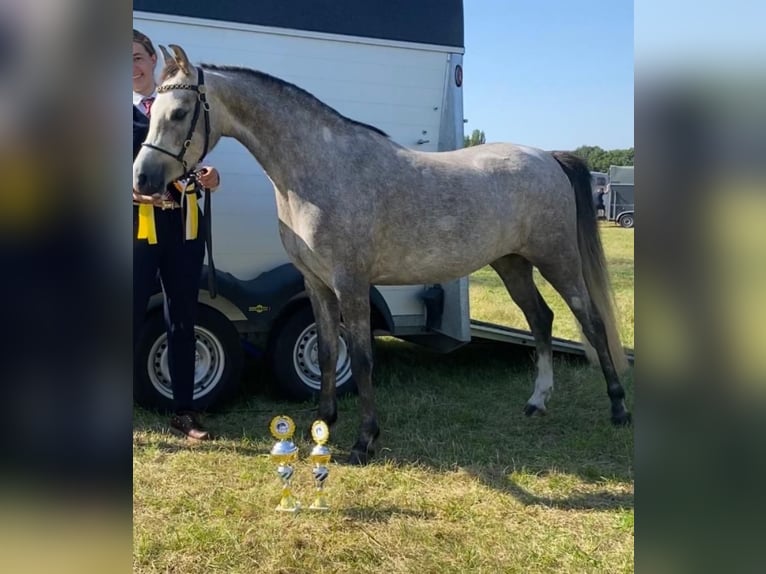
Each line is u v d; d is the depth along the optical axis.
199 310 3.79
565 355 5.45
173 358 3.45
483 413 3.97
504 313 7.01
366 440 3.20
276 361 4.11
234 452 3.28
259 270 4.04
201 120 3.00
